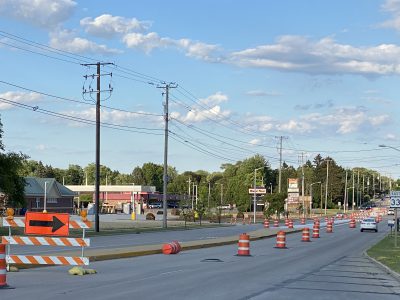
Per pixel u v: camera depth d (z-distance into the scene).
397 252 27.80
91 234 40.84
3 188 44.03
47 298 11.91
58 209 98.06
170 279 15.90
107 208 124.62
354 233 56.16
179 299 12.05
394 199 32.06
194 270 18.66
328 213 145.50
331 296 13.14
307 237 41.09
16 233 38.84
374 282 16.34
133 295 12.56
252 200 132.50
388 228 72.06
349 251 30.31
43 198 93.81
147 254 25.55
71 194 102.12
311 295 13.20
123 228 52.62
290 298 12.60
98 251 24.31
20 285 14.17
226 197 142.12
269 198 96.69
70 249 25.70
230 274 17.53
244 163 156.12
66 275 16.66
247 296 12.68
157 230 51.38
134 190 142.00
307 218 111.44
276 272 18.52
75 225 17.55
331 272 18.94
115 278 16.00
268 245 35.25
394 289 14.87
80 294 12.60
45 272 17.50
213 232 50.94
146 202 146.50
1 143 43.56
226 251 28.83
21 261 17.23
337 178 186.12
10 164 44.28
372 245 34.75
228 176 172.62
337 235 51.59
